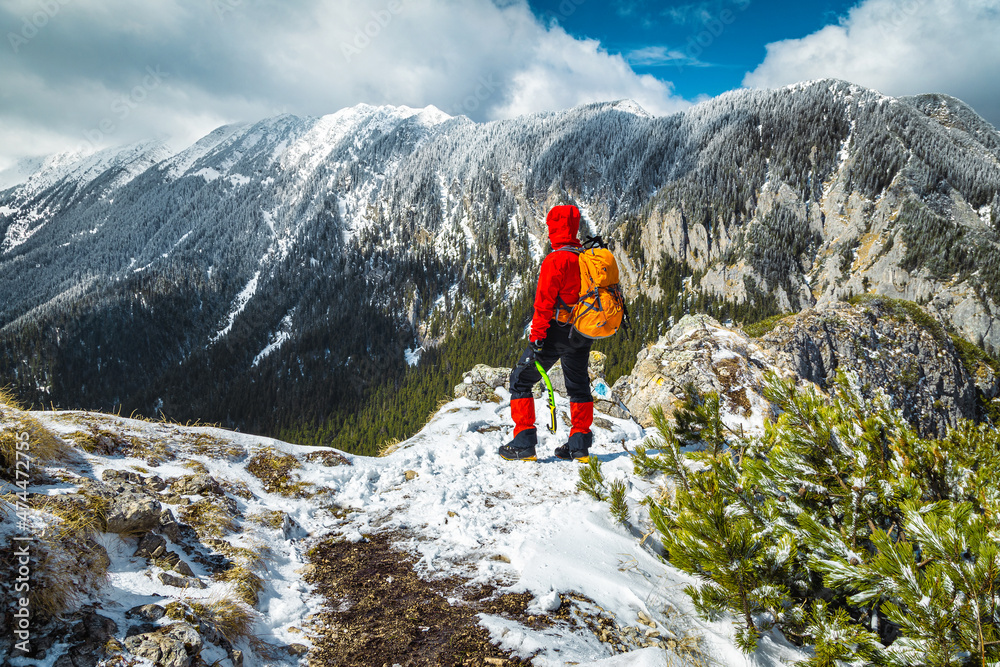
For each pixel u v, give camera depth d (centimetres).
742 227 16750
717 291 15362
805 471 332
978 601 197
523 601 271
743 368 688
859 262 14612
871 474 309
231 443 462
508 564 315
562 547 334
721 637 260
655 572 325
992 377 3856
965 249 12812
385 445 588
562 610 264
